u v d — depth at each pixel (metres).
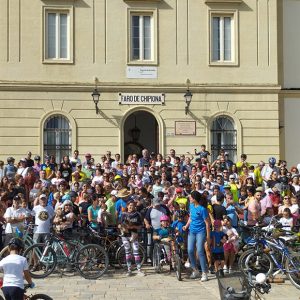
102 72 27.77
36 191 19.45
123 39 27.94
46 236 16.27
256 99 28.52
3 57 27.22
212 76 28.33
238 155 28.27
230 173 23.08
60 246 16.14
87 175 22.84
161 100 27.98
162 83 28.00
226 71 28.41
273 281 15.51
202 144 28.11
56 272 16.53
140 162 24.25
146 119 31.20
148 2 28.00
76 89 27.56
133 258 17.17
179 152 28.02
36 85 27.28
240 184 22.28
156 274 16.67
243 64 28.50
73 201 18.25
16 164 26.64
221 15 28.53
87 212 17.58
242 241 17.53
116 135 27.72
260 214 18.42
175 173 21.31
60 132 27.56
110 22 27.88
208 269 16.86
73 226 17.00
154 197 18.58
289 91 29.80
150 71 27.98
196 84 28.14
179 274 15.86
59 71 27.53
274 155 28.50
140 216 16.94
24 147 27.25
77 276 16.27
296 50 30.20
